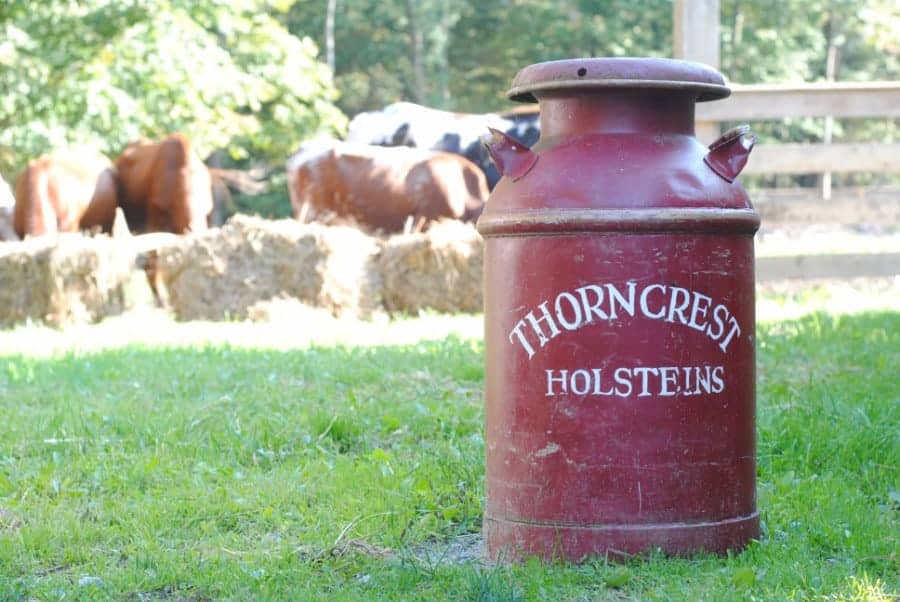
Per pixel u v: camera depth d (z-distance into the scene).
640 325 4.15
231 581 4.14
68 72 21.80
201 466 5.82
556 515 4.21
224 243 13.88
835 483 5.28
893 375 7.72
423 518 4.86
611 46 42.00
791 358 8.68
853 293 13.79
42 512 5.11
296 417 6.79
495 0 46.00
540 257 4.21
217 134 26.11
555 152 4.28
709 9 12.82
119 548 4.66
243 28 25.53
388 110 16.78
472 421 6.62
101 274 14.04
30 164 16.33
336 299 13.71
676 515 4.20
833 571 4.09
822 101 13.31
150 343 11.07
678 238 4.16
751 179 47.47
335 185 15.07
